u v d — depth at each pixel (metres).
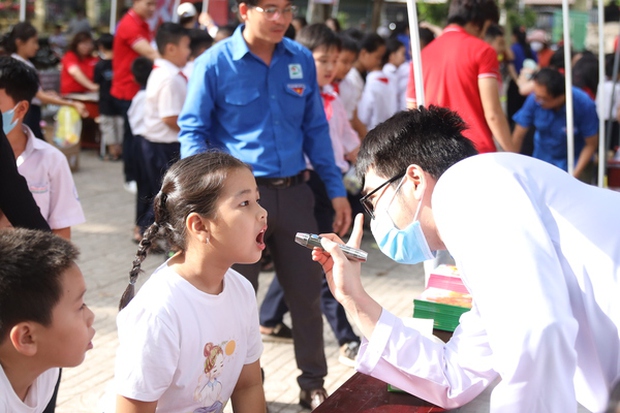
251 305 2.13
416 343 1.93
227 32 5.70
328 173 3.48
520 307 1.53
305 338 3.35
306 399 3.42
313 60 3.44
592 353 1.75
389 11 21.38
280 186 3.24
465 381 1.91
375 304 1.96
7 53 6.85
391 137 2.00
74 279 1.69
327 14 15.08
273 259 3.36
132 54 7.84
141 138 5.75
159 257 5.75
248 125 3.26
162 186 2.05
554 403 1.55
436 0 16.33
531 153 6.48
